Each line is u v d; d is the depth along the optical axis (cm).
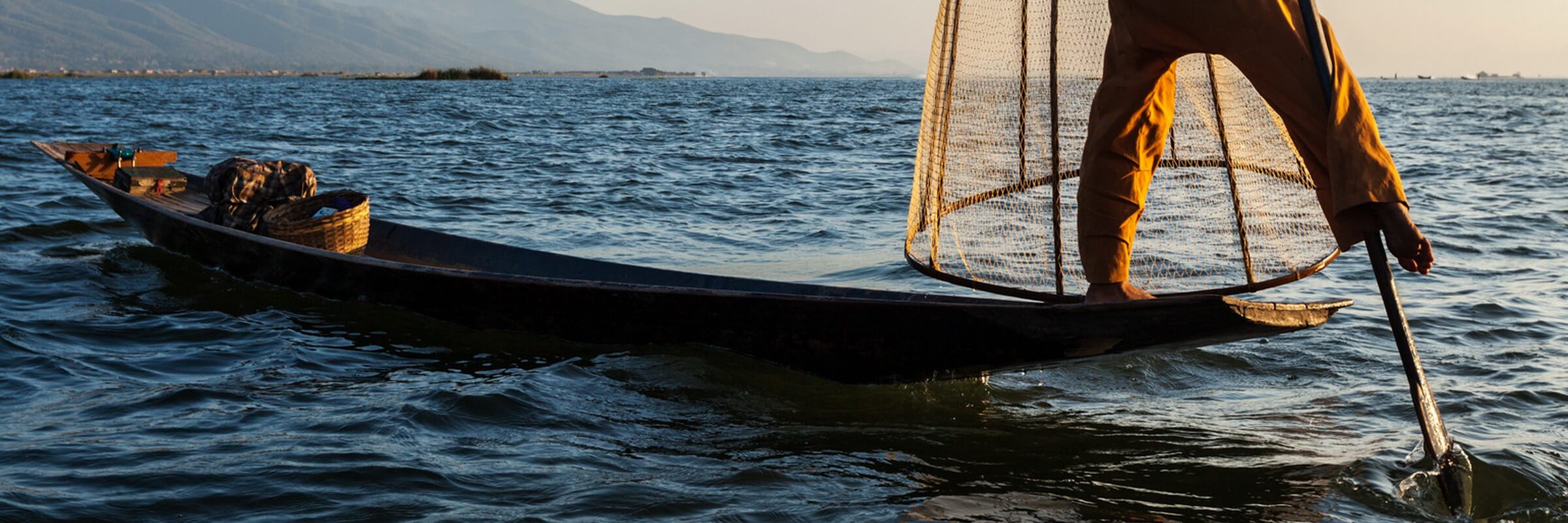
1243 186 494
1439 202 1203
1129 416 477
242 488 374
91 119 2820
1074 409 486
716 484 390
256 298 687
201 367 536
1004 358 454
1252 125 480
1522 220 1040
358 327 623
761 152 1977
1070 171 505
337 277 664
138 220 845
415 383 510
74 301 668
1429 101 5519
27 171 1336
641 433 448
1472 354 553
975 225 589
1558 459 409
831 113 3659
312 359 553
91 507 355
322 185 1352
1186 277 673
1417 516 367
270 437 427
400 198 1238
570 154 1873
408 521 350
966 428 461
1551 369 523
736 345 530
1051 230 621
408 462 400
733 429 455
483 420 454
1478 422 451
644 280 675
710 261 882
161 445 416
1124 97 405
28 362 527
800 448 433
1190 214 793
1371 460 410
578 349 573
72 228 916
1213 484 398
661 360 539
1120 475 407
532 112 3462
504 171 1562
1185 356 556
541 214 1139
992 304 436
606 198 1266
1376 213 368
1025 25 455
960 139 480
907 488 393
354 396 486
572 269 712
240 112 3350
